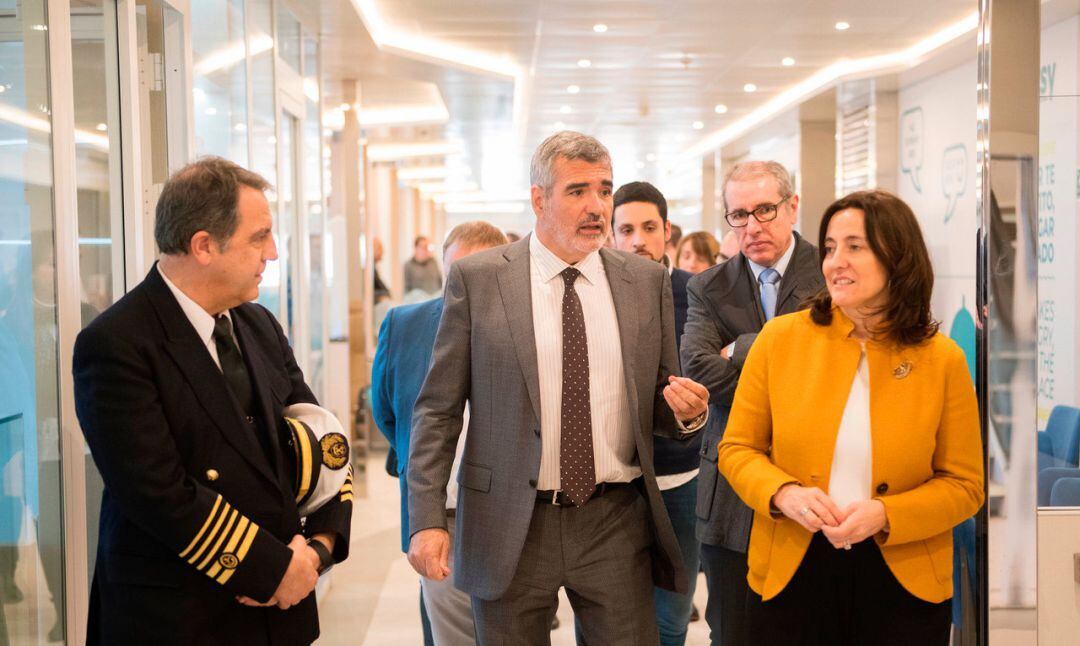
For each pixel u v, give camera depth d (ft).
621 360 7.70
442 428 7.72
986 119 7.68
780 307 9.12
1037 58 7.61
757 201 9.10
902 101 34.55
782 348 7.29
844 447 6.98
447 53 29.17
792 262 9.23
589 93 36.52
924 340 6.93
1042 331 9.05
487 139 51.03
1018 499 7.76
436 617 10.11
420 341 10.03
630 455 7.80
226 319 6.75
